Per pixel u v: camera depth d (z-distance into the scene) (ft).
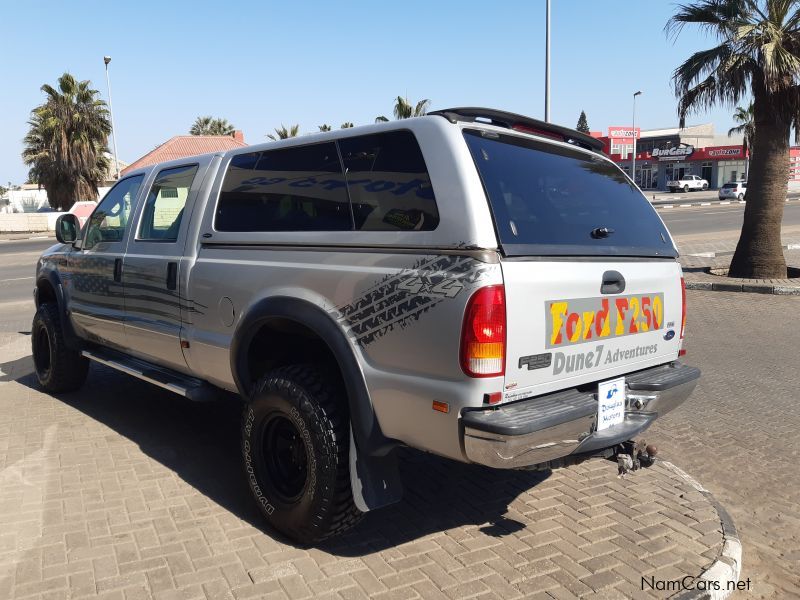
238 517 11.66
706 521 11.65
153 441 15.39
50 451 14.69
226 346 12.16
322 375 10.43
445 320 8.79
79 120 121.39
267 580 9.69
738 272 42.29
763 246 41.37
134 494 12.55
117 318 15.44
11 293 42.42
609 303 10.34
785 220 92.99
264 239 11.54
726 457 14.90
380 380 9.53
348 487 10.02
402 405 9.34
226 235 12.39
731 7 36.99
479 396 8.63
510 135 10.64
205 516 11.68
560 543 10.87
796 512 12.47
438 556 10.44
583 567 10.15
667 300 11.72
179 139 134.72
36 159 126.52
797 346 25.53
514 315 8.82
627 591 9.52
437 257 9.03
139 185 15.53
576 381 9.87
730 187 148.05
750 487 13.47
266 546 10.68
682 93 40.70
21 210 169.89
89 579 9.68
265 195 11.97
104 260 15.79
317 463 10.00
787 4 36.58
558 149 11.57
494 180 9.50
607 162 12.84
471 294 8.59
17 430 16.05
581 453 10.10
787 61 35.78
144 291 14.37
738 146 184.65
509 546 10.77
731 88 38.58
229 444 15.29
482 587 9.59
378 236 9.77
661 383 10.91
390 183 9.89
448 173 9.24
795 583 10.25
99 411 17.60
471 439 8.66
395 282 9.34
